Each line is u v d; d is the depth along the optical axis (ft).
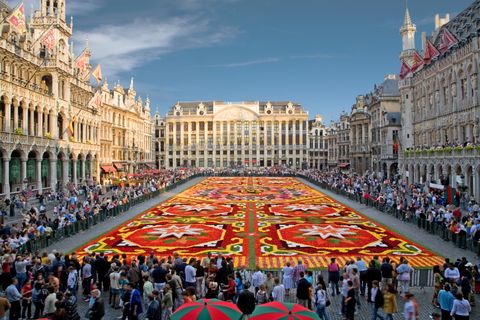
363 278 66.33
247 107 527.40
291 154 526.57
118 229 119.14
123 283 58.65
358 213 147.64
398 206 136.26
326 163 564.71
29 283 57.11
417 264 82.94
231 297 55.98
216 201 182.70
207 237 108.27
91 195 167.53
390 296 51.57
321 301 53.06
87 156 256.11
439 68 211.82
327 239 105.60
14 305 53.11
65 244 100.42
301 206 165.48
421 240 104.27
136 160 380.78
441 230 106.11
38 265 63.21
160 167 555.69
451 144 192.54
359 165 387.14
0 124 159.02
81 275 69.41
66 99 214.28
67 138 215.72
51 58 197.47
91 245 99.71
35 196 179.01
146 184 235.20
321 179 269.44
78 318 48.34
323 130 565.12
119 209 146.72
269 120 525.75
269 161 527.40
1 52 156.46
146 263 68.28
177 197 199.31
